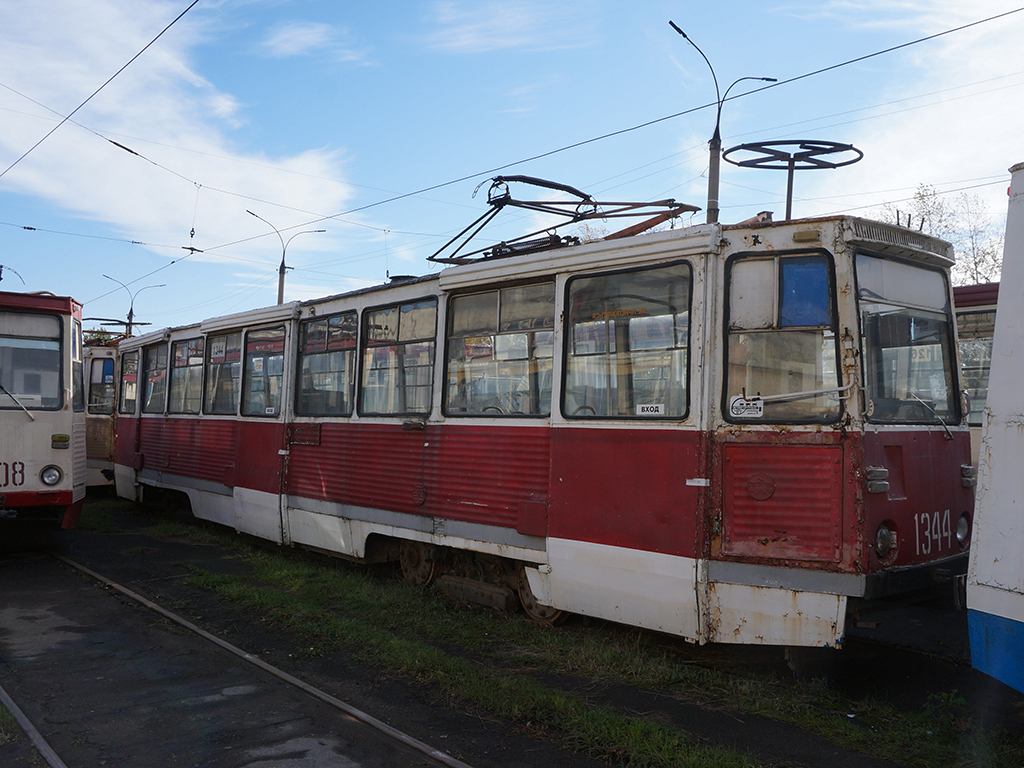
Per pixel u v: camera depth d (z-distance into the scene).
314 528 9.23
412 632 6.77
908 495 5.46
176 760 4.25
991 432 4.20
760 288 5.48
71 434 9.46
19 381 9.23
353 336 8.96
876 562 5.11
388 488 8.13
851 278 5.26
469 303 7.48
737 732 4.68
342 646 6.31
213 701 5.11
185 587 8.27
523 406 6.84
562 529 6.31
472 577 7.75
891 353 5.58
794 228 5.41
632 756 4.28
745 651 6.19
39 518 9.51
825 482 5.14
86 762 4.21
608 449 6.04
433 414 7.66
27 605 7.43
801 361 5.34
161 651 6.15
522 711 4.93
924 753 4.39
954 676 5.70
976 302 9.55
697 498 5.47
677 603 5.55
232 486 10.82
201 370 12.12
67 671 5.63
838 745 4.51
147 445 13.67
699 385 5.54
